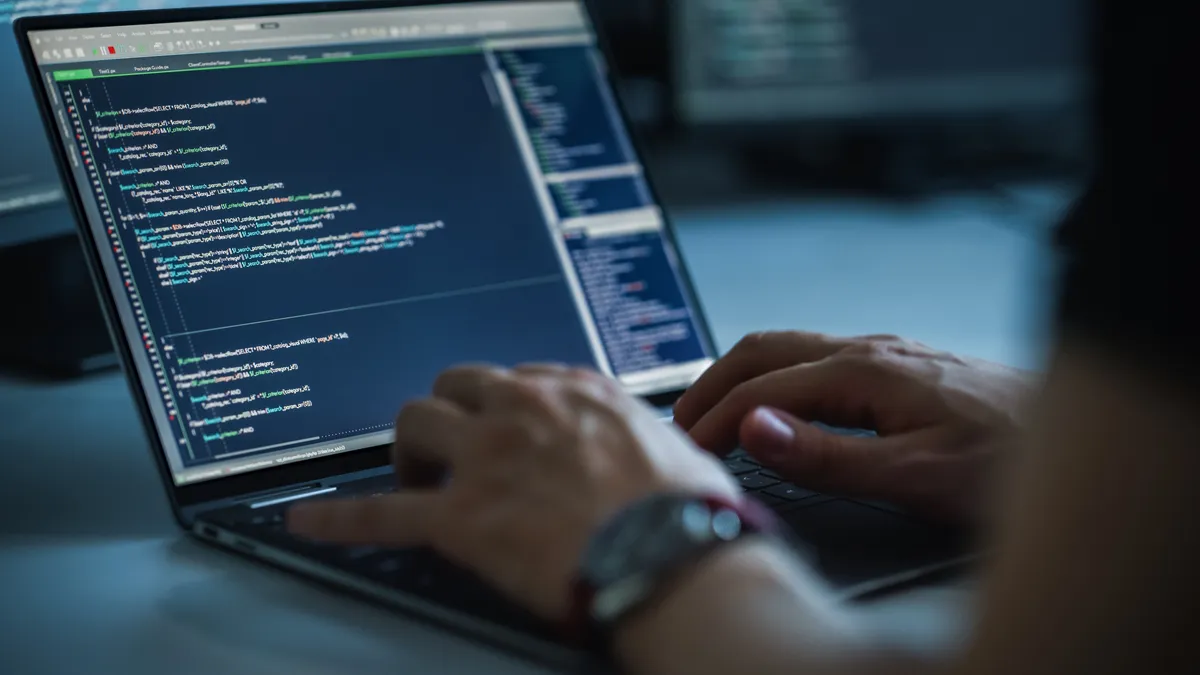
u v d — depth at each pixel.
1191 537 0.28
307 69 0.85
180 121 0.79
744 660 0.38
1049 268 0.33
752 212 2.11
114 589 0.59
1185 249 0.28
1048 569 0.30
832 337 0.71
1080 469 0.30
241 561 0.63
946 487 0.58
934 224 1.95
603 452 0.48
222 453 0.72
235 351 0.75
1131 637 0.29
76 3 0.92
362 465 0.76
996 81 2.28
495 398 0.53
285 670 0.48
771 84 2.31
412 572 0.54
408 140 0.88
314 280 0.80
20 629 0.53
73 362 1.06
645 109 2.32
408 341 0.82
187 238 0.76
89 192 0.73
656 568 0.42
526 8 0.99
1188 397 0.28
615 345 0.92
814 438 0.59
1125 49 0.30
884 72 2.31
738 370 0.73
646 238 0.98
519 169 0.93
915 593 0.52
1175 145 0.29
